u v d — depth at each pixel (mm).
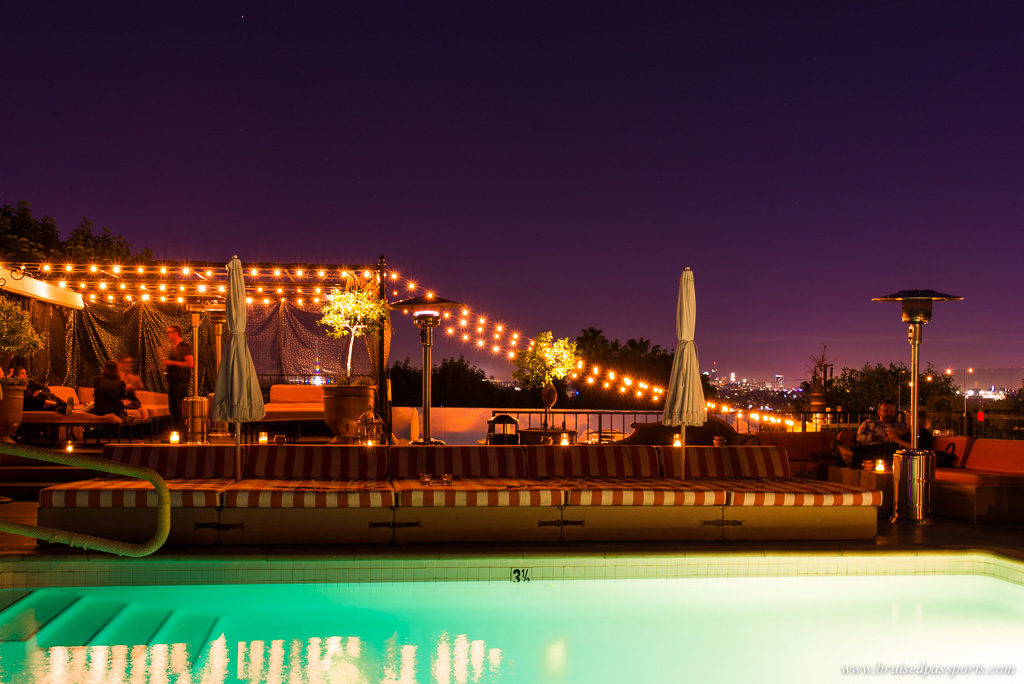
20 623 5184
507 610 5648
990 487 8023
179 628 5156
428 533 6402
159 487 2678
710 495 6621
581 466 7719
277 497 6211
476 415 18531
